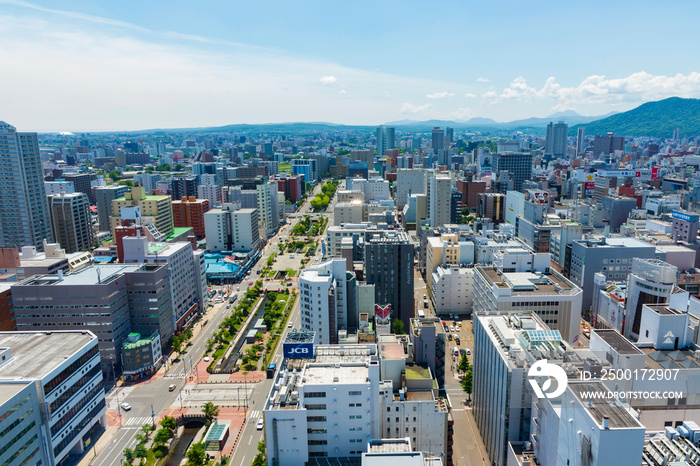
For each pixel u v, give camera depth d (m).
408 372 146.25
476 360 167.25
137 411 184.00
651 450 98.00
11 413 127.44
